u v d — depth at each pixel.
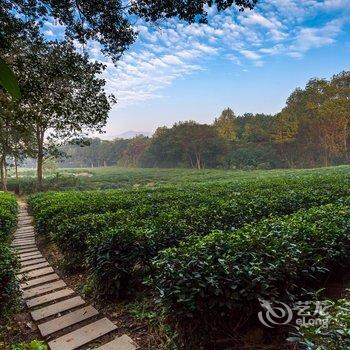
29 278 6.00
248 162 68.88
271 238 3.77
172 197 11.49
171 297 3.00
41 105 8.14
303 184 14.80
